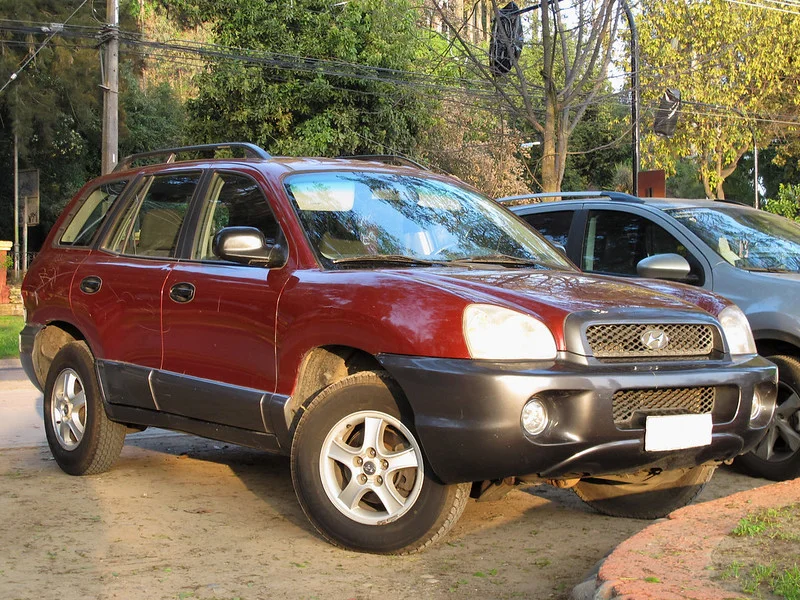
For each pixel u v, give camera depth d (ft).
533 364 13.53
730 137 120.16
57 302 20.52
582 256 24.52
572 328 13.80
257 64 87.30
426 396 13.52
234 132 90.38
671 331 14.79
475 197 19.65
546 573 13.91
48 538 15.56
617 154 143.54
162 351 17.80
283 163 17.99
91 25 122.11
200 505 17.89
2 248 83.35
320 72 85.87
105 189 21.39
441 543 15.49
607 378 13.56
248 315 16.12
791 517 14.33
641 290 15.84
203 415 17.04
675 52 106.93
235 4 88.22
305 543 15.37
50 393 20.75
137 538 15.62
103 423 19.67
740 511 14.89
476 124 116.16
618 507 17.52
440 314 13.78
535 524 16.89
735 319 16.25
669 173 124.98
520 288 14.71
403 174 18.99
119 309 18.80
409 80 91.66
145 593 12.89
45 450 23.48
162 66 160.25
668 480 17.13
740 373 15.03
